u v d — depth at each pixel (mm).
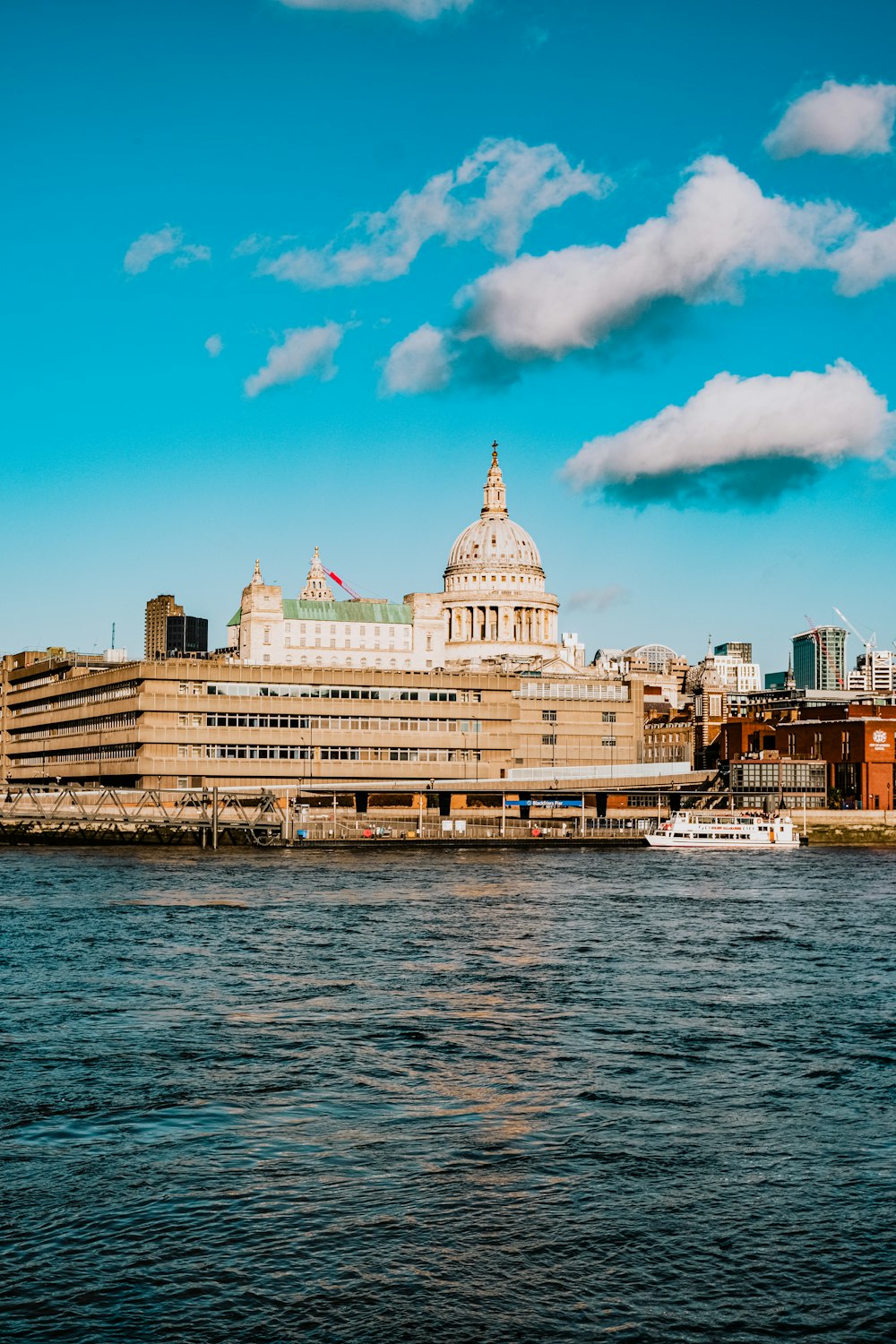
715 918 111125
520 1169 43562
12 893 124438
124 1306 33938
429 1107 50125
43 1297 34344
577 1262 36812
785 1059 57812
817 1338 33000
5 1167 43125
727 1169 43781
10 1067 55031
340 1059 57031
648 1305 34406
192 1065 55656
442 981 76250
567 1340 32719
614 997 71750
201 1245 37406
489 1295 34844
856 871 176125
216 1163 43750
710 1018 66312
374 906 117125
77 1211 39625
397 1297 34625
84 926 98688
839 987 75375
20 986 72688
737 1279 35844
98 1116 48469
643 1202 40938
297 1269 36094
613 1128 47875
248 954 85750
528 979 77188
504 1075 54750
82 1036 60719
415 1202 40625
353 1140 46281
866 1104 51094
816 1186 42344
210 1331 32844
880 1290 35312
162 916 106688
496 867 171625
